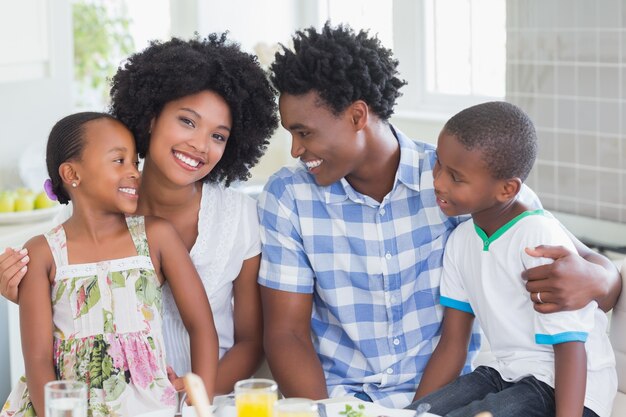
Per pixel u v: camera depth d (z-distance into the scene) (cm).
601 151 333
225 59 223
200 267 229
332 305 232
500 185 205
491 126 202
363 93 217
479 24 425
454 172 205
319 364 229
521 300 207
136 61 224
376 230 229
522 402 197
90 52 662
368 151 223
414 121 437
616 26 321
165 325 225
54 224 242
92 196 206
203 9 471
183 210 229
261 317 240
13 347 327
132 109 219
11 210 364
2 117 420
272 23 499
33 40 395
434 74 450
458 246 221
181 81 213
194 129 217
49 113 442
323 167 221
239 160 234
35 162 424
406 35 450
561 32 339
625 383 219
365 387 231
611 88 326
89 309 204
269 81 235
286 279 231
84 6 657
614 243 332
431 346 233
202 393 145
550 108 348
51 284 208
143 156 225
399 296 231
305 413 150
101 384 201
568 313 195
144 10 646
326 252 231
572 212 347
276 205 233
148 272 209
